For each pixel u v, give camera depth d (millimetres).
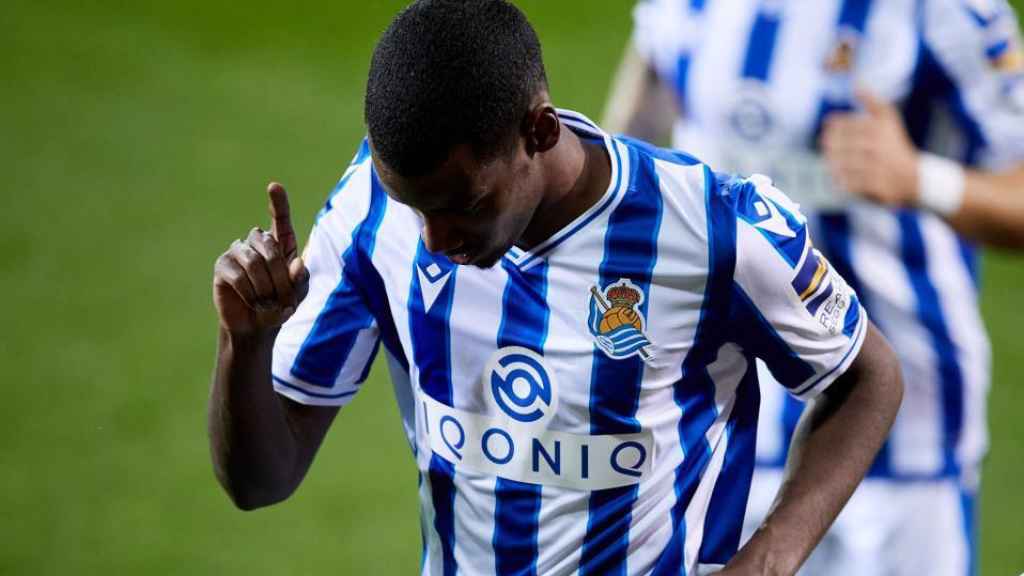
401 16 7191
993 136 12375
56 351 20500
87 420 19094
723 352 8273
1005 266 22812
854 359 8406
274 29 30703
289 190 24938
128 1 31672
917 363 12906
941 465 13133
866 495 13094
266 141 26578
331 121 27328
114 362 20281
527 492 8453
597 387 8125
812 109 12609
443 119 6922
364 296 8586
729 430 8664
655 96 14219
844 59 12492
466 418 8469
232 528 17219
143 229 23734
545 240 7938
